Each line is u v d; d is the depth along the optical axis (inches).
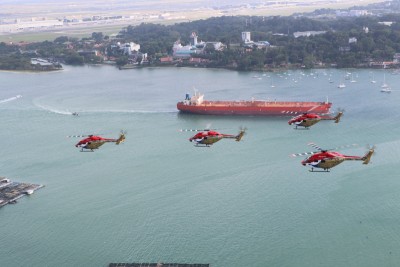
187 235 4845.0
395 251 4522.6
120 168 6368.1
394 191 5447.8
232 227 4943.4
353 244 4638.3
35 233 5022.1
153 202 5467.5
